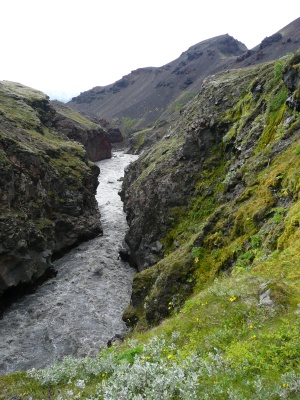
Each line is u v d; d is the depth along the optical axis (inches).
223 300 446.0
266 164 901.8
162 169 1673.2
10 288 1205.1
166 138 2413.9
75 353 948.0
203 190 1397.6
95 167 2471.7
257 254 609.0
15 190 1378.0
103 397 331.9
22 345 992.2
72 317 1130.0
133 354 407.8
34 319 1126.4
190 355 350.0
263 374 290.7
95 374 391.2
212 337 387.2
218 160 1449.3
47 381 406.9
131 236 1556.3
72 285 1355.8
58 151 2101.4
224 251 768.3
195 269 820.6
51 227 1534.2
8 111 2273.6
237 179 1038.4
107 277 1427.2
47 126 2763.3
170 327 462.3
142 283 1001.5
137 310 959.6
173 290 823.7
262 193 773.3
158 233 1438.2
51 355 948.0
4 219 1205.7
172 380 299.9
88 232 1813.5
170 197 1487.5
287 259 486.3
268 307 389.4
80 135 4126.5
